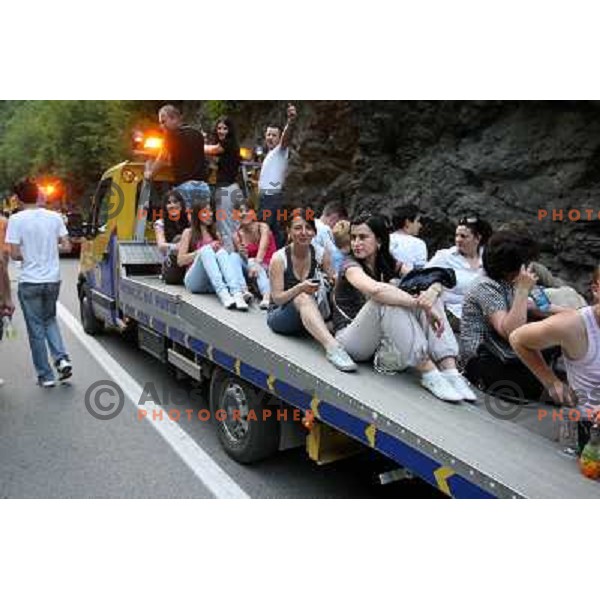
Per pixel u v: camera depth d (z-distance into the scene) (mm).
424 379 3355
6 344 7516
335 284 3977
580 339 2770
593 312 2771
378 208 11969
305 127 13578
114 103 23250
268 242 5578
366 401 3057
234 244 5719
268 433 4016
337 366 3492
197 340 4531
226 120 6539
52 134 28188
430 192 10883
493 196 10094
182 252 5328
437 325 3410
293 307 3867
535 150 9688
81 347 7320
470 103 10695
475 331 3701
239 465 4234
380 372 3537
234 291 4688
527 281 3379
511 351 3584
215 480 4004
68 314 9344
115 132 23891
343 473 4145
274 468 4195
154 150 6488
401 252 5352
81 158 26703
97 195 7328
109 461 4281
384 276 3844
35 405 5355
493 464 2582
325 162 13320
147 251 6352
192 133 6227
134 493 3816
